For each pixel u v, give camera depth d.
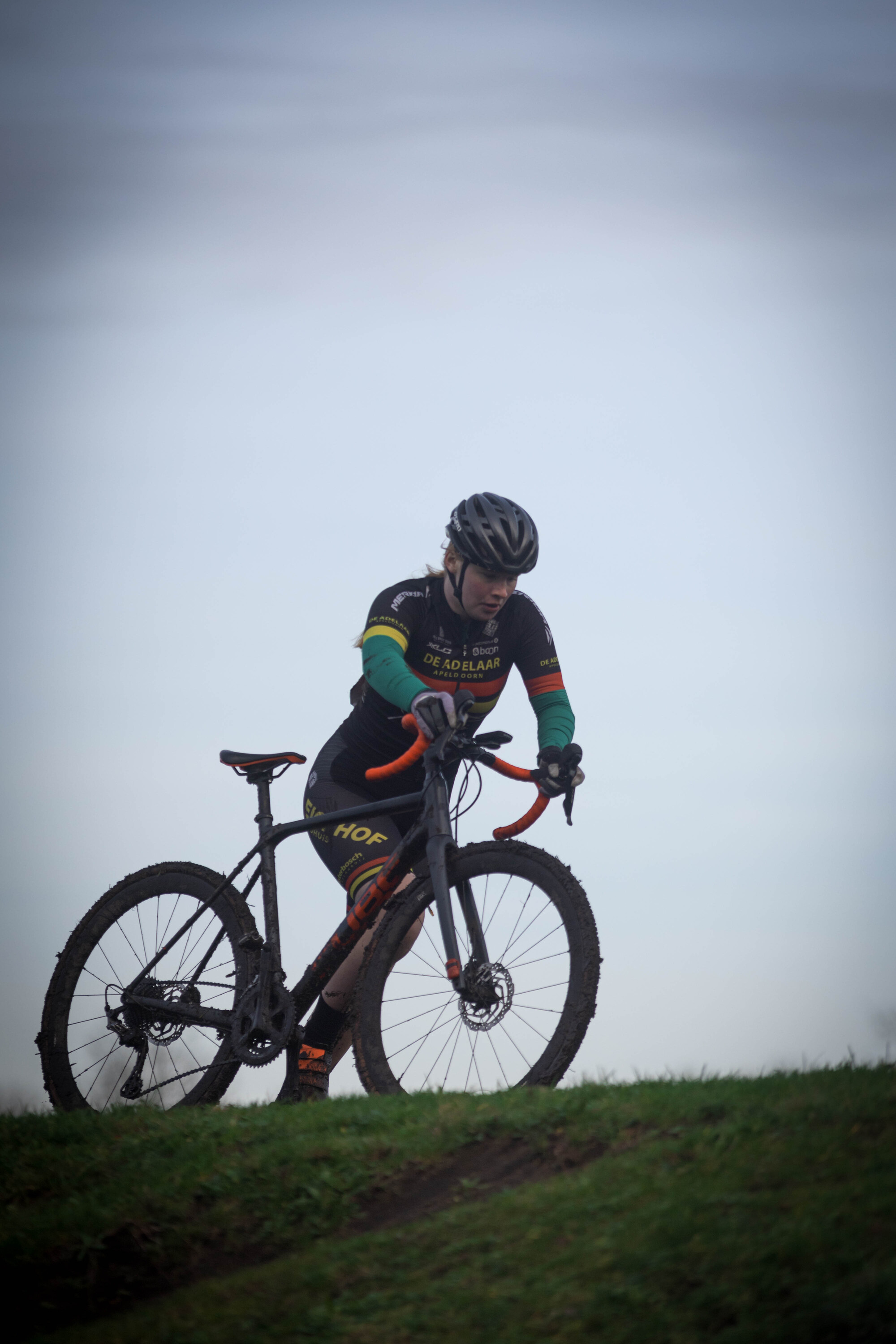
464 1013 15.32
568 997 14.64
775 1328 9.20
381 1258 11.24
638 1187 11.16
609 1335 9.51
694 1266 9.95
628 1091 13.50
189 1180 13.30
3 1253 12.41
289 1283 11.16
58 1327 11.73
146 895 18.97
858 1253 9.68
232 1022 17.22
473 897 15.68
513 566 16.75
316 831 17.78
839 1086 12.66
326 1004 17.25
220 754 18.69
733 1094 12.76
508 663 18.03
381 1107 14.27
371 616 17.38
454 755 16.33
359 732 17.89
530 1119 12.87
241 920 17.86
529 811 15.82
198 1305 11.22
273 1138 13.92
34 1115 16.17
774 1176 10.93
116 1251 12.48
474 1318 10.01
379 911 16.78
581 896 14.95
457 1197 12.11
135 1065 18.17
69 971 18.91
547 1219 11.07
